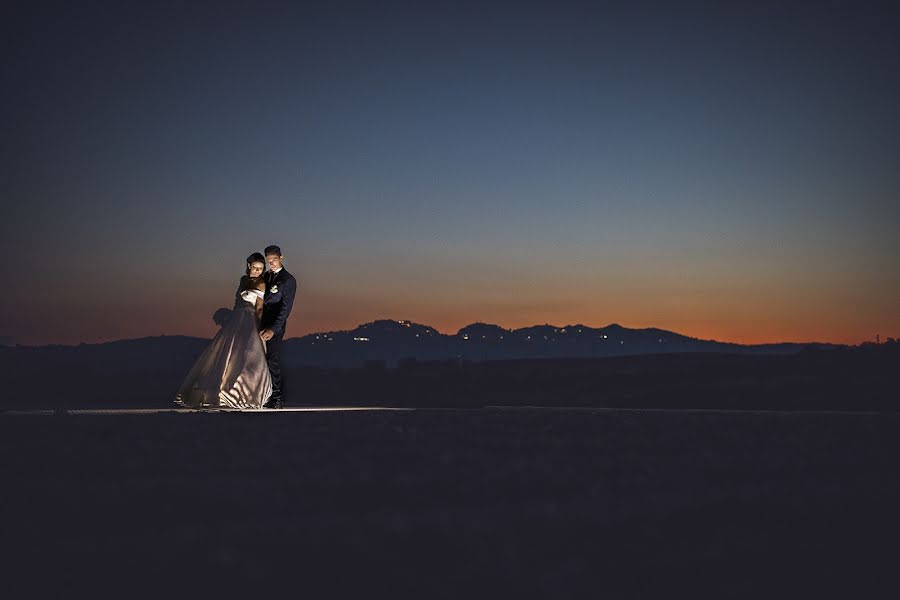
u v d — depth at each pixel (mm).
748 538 5645
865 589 4773
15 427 12242
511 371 39250
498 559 4984
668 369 37906
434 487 7012
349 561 4887
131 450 9445
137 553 5016
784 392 28547
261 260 17375
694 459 9000
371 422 13758
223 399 16750
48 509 6133
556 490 6930
